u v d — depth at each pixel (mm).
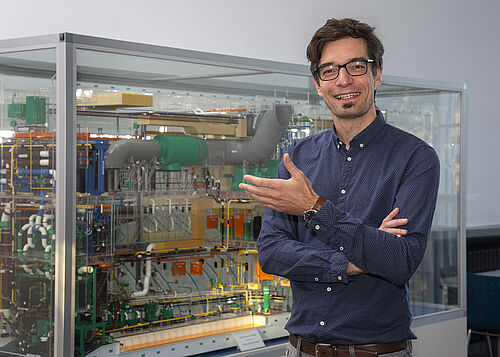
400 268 1679
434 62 5371
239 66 3014
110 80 2596
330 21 1808
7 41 2562
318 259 1785
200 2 4031
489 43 5859
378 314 1802
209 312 2975
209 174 2953
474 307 4641
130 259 2701
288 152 2041
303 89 3258
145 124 2727
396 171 1825
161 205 2799
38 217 2527
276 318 3199
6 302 2621
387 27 5000
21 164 2576
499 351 5094
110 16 3699
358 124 1863
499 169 5895
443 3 5449
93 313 2572
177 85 2816
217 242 3000
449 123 4012
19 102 2568
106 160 2594
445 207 3998
